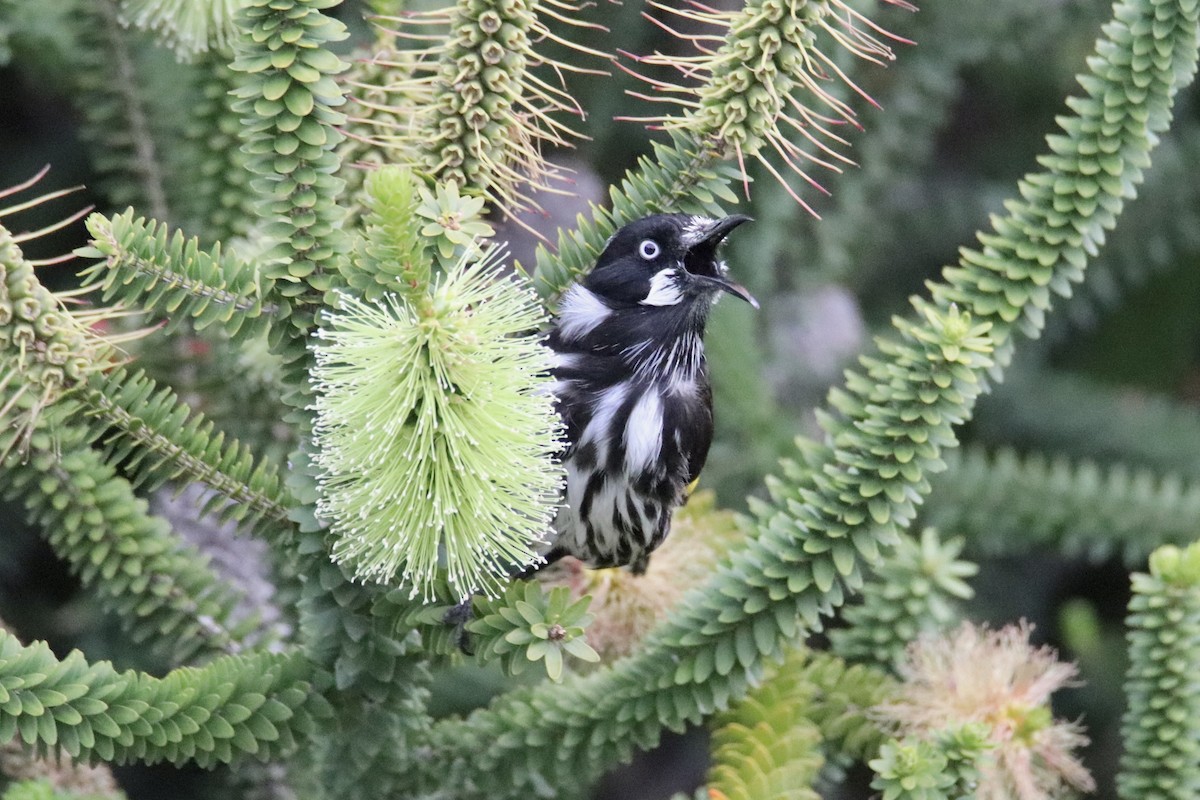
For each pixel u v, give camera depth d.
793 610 1.85
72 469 1.85
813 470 1.86
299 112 1.80
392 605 1.83
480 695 1.98
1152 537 2.01
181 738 1.83
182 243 1.82
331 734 1.85
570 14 2.04
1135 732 1.87
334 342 1.80
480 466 1.79
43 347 1.82
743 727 1.87
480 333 1.79
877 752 1.89
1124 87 1.85
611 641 1.91
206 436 1.83
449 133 1.83
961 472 2.03
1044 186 1.86
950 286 1.87
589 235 1.86
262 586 1.94
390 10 1.89
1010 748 1.88
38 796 1.81
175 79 1.94
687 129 1.86
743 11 1.84
